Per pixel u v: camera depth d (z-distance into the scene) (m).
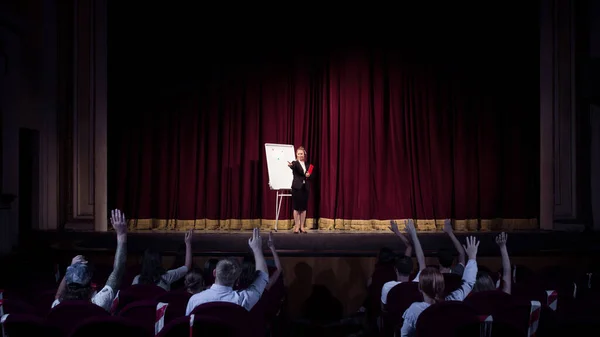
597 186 9.16
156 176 9.47
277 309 5.35
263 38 9.60
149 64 9.46
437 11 9.55
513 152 9.34
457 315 3.12
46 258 7.75
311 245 7.72
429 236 7.86
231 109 9.59
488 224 9.30
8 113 8.39
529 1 9.30
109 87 9.25
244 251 7.74
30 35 8.88
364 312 7.20
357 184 9.39
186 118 9.50
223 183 9.49
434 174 9.44
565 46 9.19
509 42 9.41
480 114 9.46
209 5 9.57
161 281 4.65
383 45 9.54
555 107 9.16
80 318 3.07
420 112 9.52
